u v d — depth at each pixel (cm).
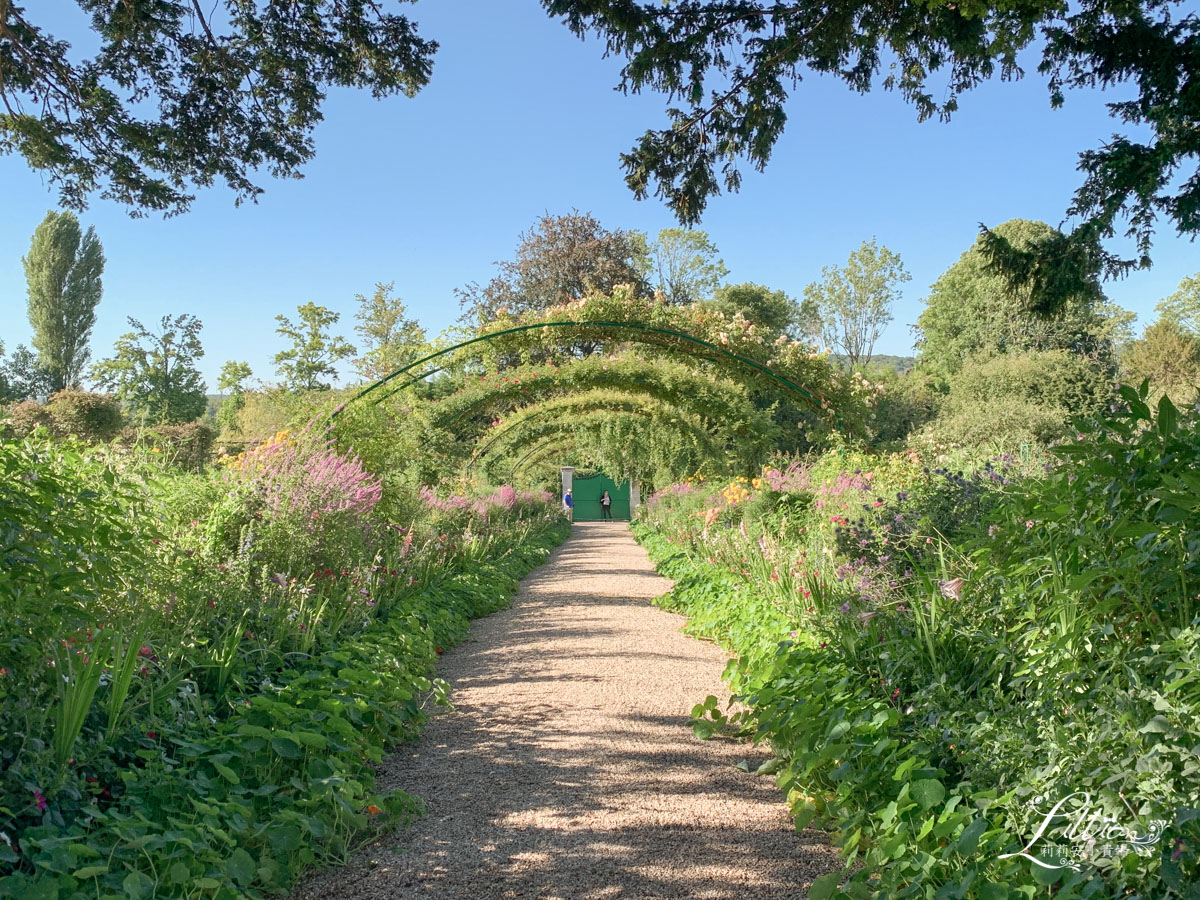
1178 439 233
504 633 698
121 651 294
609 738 395
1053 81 824
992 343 3391
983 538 372
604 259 3158
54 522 264
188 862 218
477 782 337
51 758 228
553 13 704
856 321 4975
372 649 457
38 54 838
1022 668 271
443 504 1041
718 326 999
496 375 1170
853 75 775
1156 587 224
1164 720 189
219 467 590
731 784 333
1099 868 186
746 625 581
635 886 245
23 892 179
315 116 911
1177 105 785
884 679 341
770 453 1150
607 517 3184
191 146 905
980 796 228
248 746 284
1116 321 4375
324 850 262
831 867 257
